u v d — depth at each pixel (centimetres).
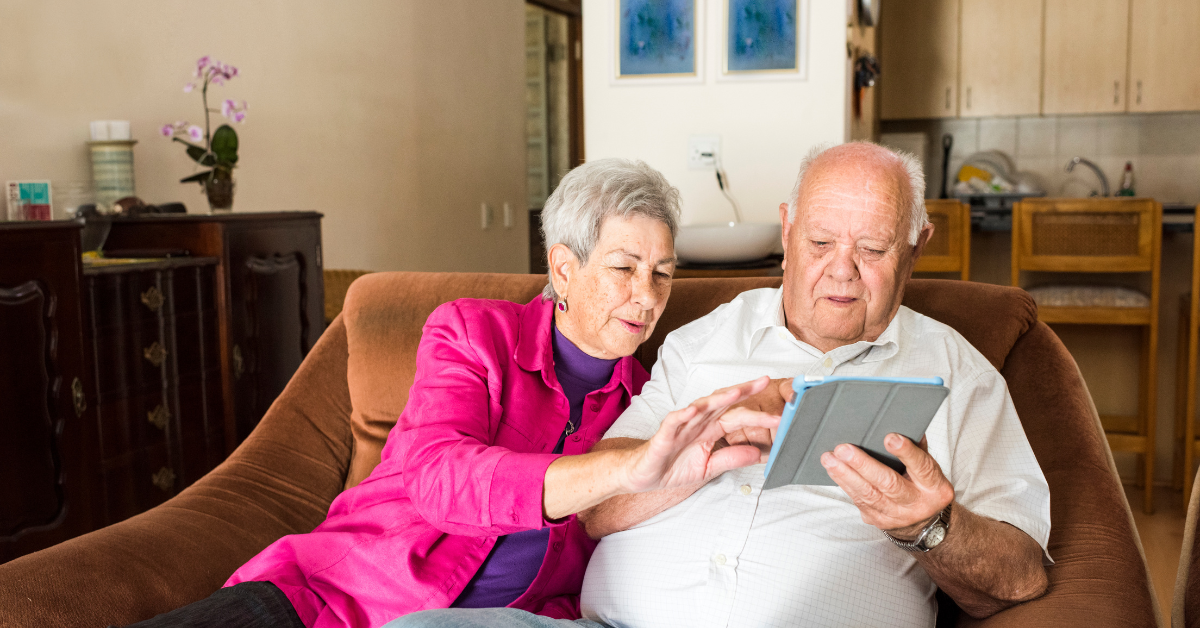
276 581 114
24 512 190
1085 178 528
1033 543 106
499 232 519
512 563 118
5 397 185
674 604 113
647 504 118
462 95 474
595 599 120
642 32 274
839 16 261
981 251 358
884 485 89
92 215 236
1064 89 499
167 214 250
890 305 125
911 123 552
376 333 157
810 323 128
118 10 273
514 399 123
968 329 140
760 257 241
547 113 608
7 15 240
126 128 261
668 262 121
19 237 186
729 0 267
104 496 210
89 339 204
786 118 268
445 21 455
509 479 102
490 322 127
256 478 145
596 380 131
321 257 293
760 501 115
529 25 603
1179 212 362
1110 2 488
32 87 247
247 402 255
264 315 261
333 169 372
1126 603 97
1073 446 124
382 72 404
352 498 128
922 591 114
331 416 158
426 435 113
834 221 122
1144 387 315
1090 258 308
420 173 436
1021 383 136
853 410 85
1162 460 333
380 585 115
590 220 119
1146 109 489
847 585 109
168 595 118
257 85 329
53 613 107
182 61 297
